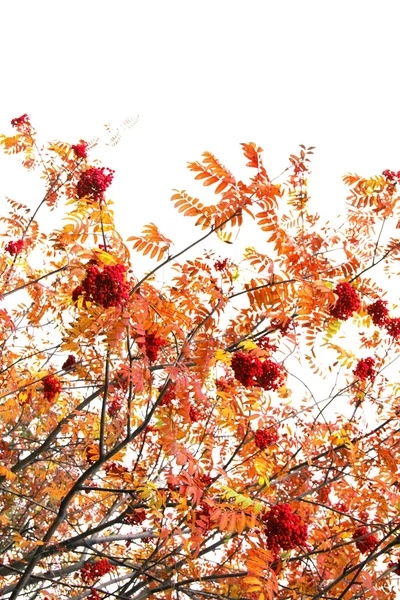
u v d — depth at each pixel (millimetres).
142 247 3389
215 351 3666
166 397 3990
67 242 3576
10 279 6461
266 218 3379
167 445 3486
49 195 6352
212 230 3301
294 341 3859
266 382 3854
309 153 4918
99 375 5176
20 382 5621
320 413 4992
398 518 4402
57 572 5051
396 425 5391
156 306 3553
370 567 4672
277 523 3178
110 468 4949
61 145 6207
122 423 4594
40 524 6398
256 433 4195
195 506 3543
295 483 5129
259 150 3230
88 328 3576
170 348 4312
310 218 5199
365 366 5168
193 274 3855
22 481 6660
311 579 4477
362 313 5070
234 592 4539
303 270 3869
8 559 6172
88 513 6023
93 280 3139
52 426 5855
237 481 4367
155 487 3707
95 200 4148
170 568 4473
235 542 4730
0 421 5645
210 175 3172
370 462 5051
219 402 4418
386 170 5164
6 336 5984
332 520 4945
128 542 5656
